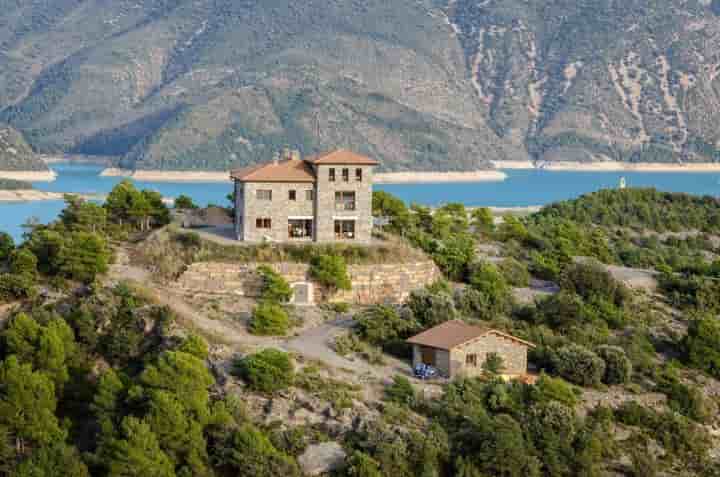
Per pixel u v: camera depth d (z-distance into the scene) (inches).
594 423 3941.9
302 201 5147.6
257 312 4370.1
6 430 3425.2
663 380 4564.5
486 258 6200.8
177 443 3307.1
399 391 3811.5
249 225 5098.4
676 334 5260.8
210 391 3671.3
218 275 4852.4
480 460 3494.1
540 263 6171.3
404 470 3393.2
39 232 5378.9
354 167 5172.2
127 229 5856.3
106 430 3341.5
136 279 4800.7
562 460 3654.0
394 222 6176.2
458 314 4795.8
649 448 3971.5
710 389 4729.3
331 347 4276.6
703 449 4069.9
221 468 3321.9
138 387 3489.2
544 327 4896.7
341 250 5059.1
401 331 4495.6
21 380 3506.4
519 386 4010.8
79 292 4581.7
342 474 3331.7
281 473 3248.0
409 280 5108.3
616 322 5231.3
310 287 4862.2
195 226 5826.8
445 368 4160.9
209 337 4104.3
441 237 6584.6
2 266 5147.6
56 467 3203.7
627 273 6496.1
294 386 3730.3
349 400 3681.1
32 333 3905.0
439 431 3560.5
